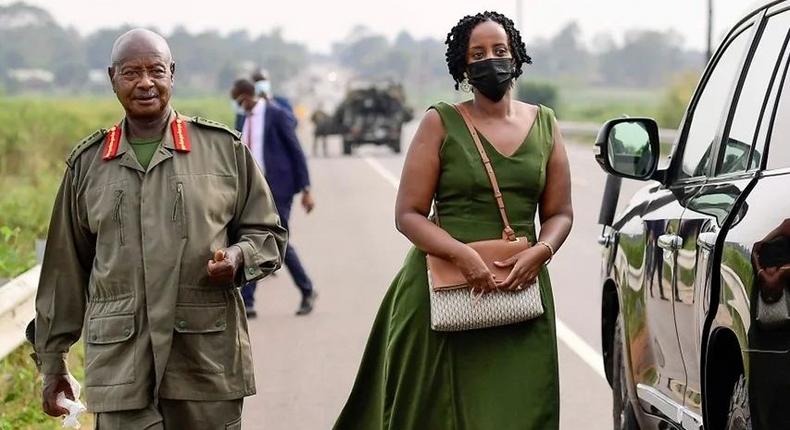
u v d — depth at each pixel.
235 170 6.32
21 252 16.55
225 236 6.32
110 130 6.29
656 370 7.45
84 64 165.88
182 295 6.15
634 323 7.84
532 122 6.73
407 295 6.77
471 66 6.62
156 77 6.20
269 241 6.36
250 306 14.14
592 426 9.55
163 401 6.18
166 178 6.18
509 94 6.73
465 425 6.62
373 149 58.84
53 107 54.47
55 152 37.22
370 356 7.10
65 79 156.62
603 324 8.77
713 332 6.17
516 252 6.57
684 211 6.98
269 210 6.41
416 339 6.73
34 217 20.34
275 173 13.98
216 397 6.21
